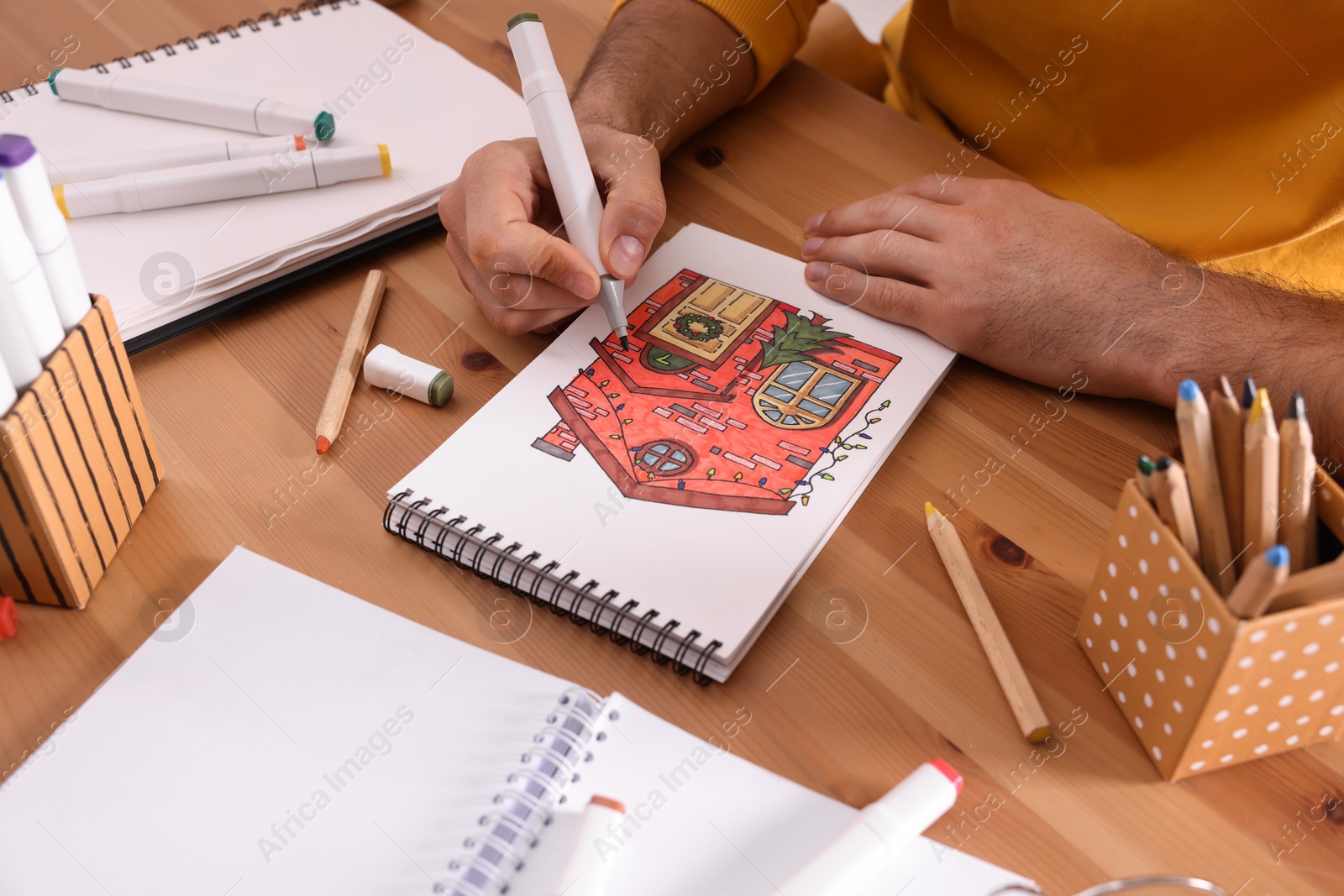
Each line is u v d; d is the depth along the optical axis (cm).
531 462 54
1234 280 62
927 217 65
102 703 44
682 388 59
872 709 45
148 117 76
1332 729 43
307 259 66
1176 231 86
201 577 50
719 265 68
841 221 68
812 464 55
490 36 90
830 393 59
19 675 46
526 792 41
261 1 94
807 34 85
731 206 74
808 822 41
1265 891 39
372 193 70
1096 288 60
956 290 61
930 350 62
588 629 48
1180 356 57
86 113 76
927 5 98
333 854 40
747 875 39
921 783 40
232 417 58
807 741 44
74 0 93
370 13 89
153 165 69
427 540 51
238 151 70
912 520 53
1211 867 40
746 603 48
